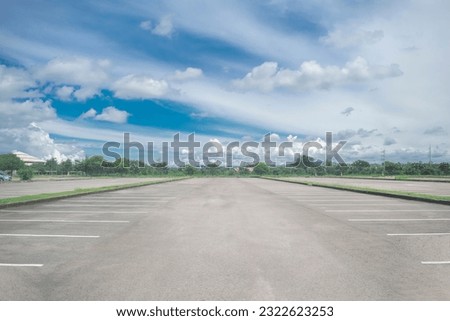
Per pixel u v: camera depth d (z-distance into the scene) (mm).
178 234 9219
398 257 6918
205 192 25812
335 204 16797
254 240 8461
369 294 5043
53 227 10312
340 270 6047
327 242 8258
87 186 33594
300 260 6664
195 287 5238
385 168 98250
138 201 18281
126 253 7211
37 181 49531
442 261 6656
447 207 15398
